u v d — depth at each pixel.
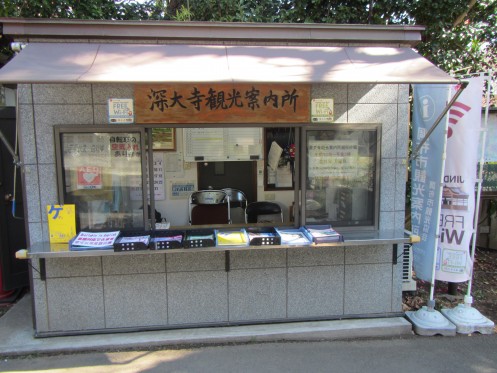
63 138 3.09
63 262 3.15
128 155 3.20
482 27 4.98
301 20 4.96
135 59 2.81
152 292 3.27
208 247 2.92
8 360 2.95
